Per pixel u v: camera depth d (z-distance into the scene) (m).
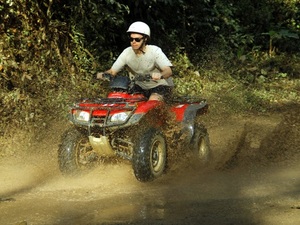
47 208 6.30
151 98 7.55
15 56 10.77
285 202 6.42
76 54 11.77
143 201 6.52
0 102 10.05
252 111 12.55
